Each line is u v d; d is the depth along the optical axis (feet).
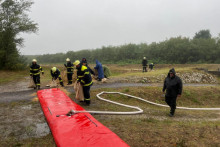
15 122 16.60
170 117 21.08
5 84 42.75
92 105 23.24
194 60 118.93
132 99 28.55
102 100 25.94
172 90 21.29
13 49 86.07
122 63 133.18
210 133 14.38
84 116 16.43
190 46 117.70
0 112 19.48
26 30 85.71
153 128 15.43
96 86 36.47
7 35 82.94
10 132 14.49
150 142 12.52
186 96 33.37
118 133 14.01
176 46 121.80
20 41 88.38
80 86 22.50
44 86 37.14
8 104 22.66
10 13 84.12
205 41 119.65
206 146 12.07
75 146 11.09
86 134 12.58
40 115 18.47
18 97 26.68
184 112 24.53
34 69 32.65
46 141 12.87
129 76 49.24
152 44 136.98
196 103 32.22
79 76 22.62
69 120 15.30
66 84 38.96
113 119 17.88
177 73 52.85
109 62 146.10
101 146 10.93
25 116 18.20
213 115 23.89
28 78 57.98
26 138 13.43
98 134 12.58
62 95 25.62
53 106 19.69
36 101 23.97
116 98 28.14
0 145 12.35
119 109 22.34
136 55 142.82
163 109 25.31
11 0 81.92
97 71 44.27
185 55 119.96
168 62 123.24
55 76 35.50
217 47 111.86
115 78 46.47
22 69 86.33
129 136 13.48
